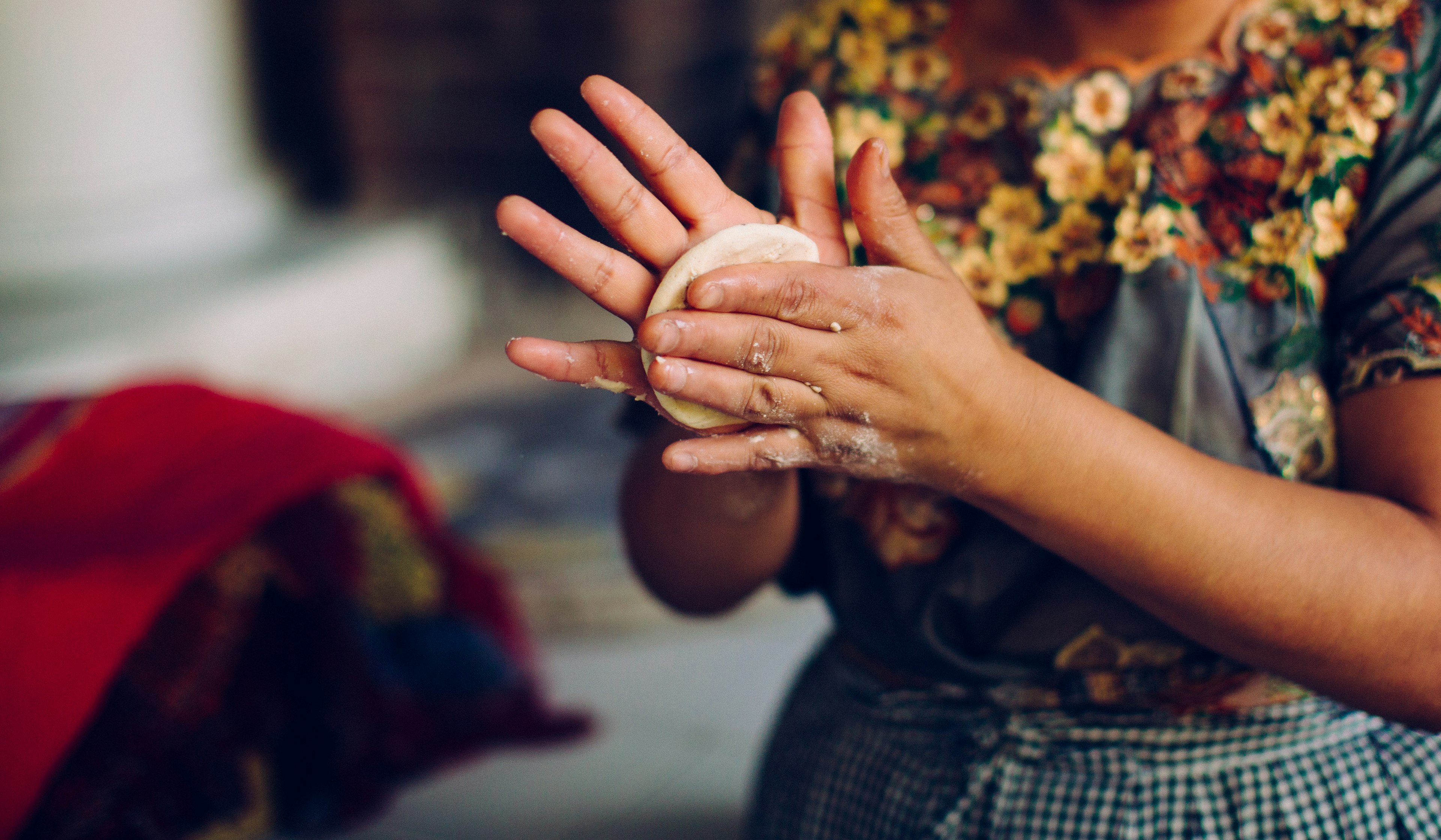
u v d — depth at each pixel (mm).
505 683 2566
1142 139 986
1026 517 873
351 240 5004
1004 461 846
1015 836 1022
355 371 4805
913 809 1062
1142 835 1001
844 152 1073
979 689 1053
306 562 2057
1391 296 909
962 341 822
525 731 2574
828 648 1207
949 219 1036
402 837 2229
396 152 5727
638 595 3086
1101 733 1021
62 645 1786
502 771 2482
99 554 1861
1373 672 875
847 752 1119
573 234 861
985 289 1025
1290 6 967
